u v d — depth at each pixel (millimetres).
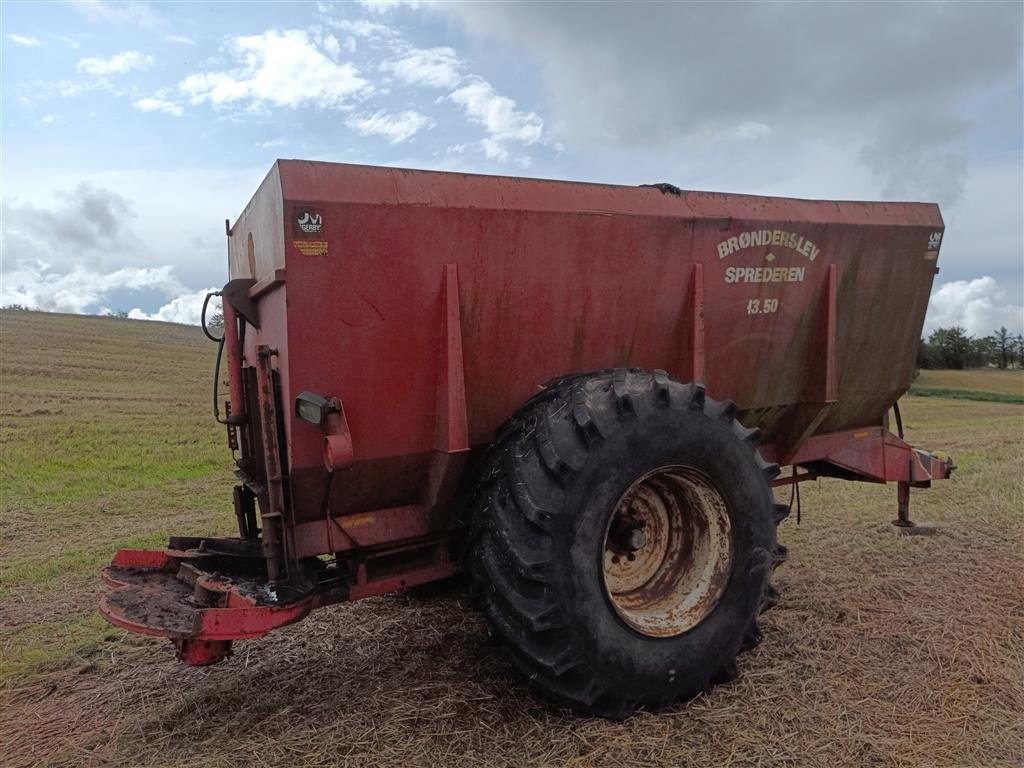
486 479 3432
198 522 7039
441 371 3508
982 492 8117
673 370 4316
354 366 3330
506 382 3775
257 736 3244
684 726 3326
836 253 4848
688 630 3490
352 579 3713
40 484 8461
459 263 3457
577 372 3973
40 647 4199
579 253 3771
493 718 3359
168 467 9727
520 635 3207
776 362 4809
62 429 11969
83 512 7348
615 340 4043
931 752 3162
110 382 19391
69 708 3557
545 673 3229
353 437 3393
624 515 3748
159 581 3752
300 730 3277
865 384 5457
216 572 3752
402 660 3990
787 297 4695
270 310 3486
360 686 3691
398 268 3320
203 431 12625
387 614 4637
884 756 3123
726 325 4477
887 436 5938
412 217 3299
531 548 3145
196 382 20250
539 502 3148
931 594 4945
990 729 3344
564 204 3689
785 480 5652
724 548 3656
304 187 3096
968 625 4441
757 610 3740
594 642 3211
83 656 4086
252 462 4129
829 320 4855
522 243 3588
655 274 4062
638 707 3418
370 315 3309
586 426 3223
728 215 4250
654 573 3805
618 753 3113
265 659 4020
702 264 4223
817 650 4098
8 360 21656
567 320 3848
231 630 3133
